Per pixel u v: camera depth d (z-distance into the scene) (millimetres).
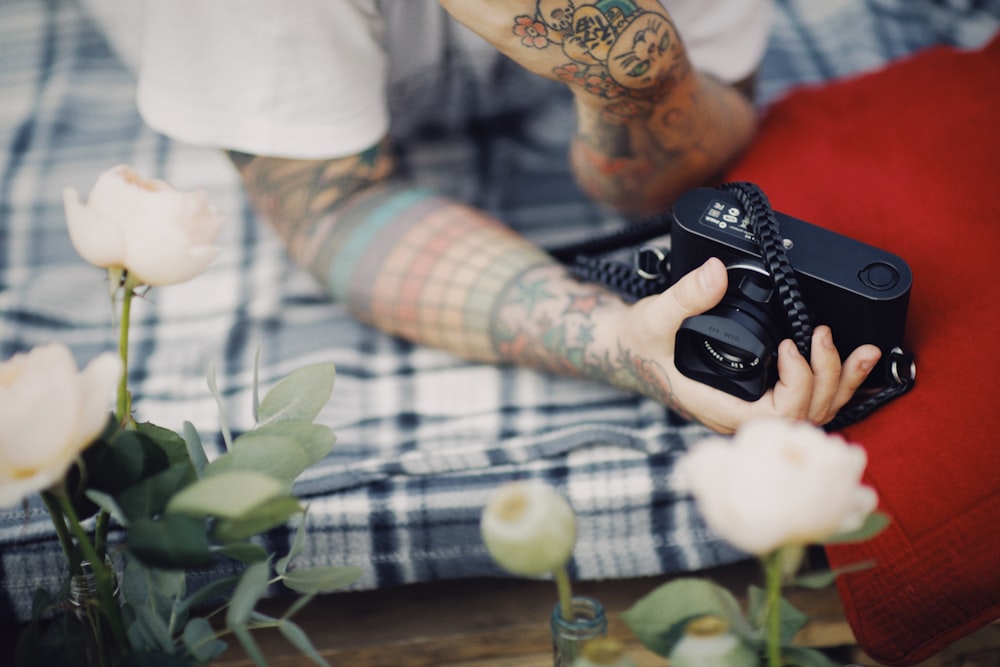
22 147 1312
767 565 466
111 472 531
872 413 785
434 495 868
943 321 779
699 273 719
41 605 598
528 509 441
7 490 454
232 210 1239
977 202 816
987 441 713
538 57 860
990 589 691
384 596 899
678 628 498
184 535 480
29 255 1179
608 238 973
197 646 541
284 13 960
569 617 512
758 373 737
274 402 596
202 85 1008
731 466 415
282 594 876
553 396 976
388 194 1060
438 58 1201
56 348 473
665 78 895
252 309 1099
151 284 550
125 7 1193
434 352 1047
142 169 1286
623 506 866
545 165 1272
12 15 1469
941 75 963
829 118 988
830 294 713
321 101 1008
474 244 1002
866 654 785
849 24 1390
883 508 739
